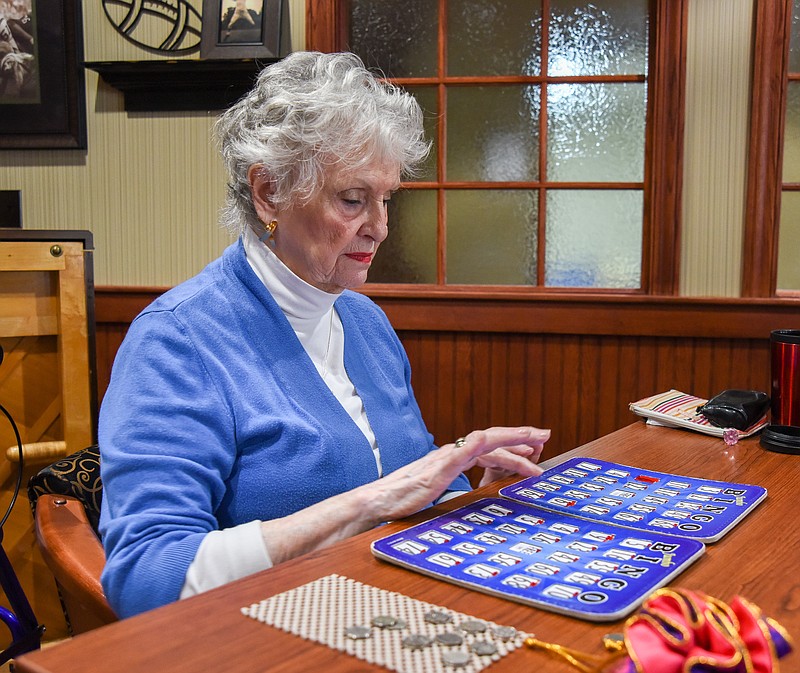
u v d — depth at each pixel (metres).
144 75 2.73
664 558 0.79
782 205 2.68
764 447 1.33
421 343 2.83
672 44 2.60
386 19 2.81
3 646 2.04
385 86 1.21
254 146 1.10
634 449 1.33
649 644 0.54
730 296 2.66
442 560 0.78
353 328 1.33
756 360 2.66
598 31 2.71
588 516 0.94
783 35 2.53
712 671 0.53
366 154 1.09
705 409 1.44
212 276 1.18
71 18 2.77
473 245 2.85
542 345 2.77
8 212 2.77
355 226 1.12
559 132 2.77
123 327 2.90
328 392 1.16
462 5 2.77
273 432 1.08
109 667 0.58
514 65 2.77
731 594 0.73
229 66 2.67
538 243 2.81
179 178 2.84
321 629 0.64
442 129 2.82
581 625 0.65
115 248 2.90
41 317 1.97
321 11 2.70
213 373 1.06
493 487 1.09
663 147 2.63
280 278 1.17
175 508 0.92
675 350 2.70
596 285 2.80
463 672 0.57
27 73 2.80
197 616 0.67
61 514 1.17
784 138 2.63
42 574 2.03
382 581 0.75
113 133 2.84
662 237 2.67
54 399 2.02
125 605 0.87
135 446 0.97
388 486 0.96
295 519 0.92
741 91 2.59
